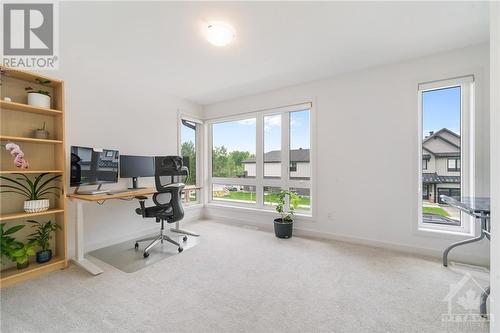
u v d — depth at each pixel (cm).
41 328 144
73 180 237
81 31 203
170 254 262
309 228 333
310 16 185
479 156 229
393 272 216
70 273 217
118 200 305
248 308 164
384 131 279
